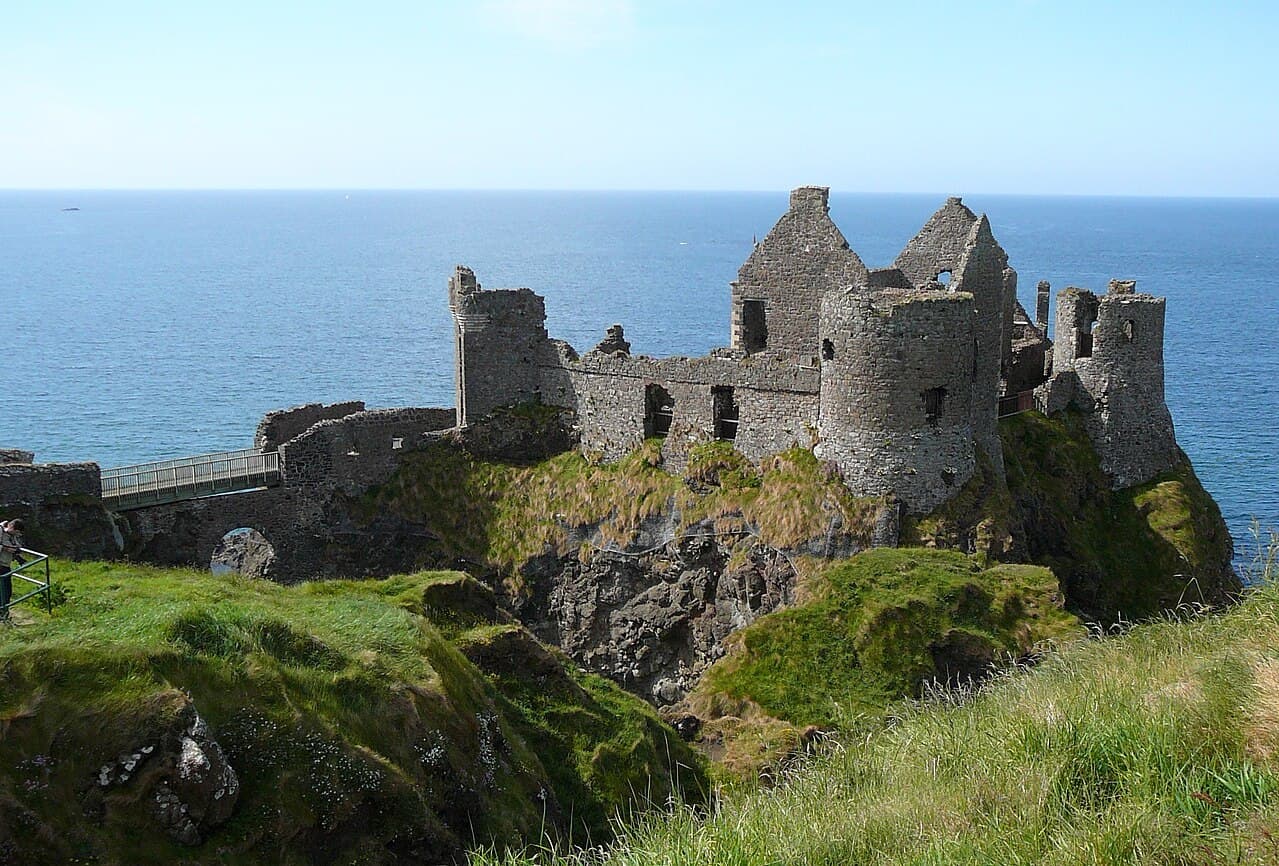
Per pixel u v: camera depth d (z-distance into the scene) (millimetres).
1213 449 95438
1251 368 135000
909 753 20688
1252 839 14203
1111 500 54938
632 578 53500
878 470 46812
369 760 22500
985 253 50469
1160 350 56406
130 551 50188
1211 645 20094
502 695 31062
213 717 21078
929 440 46719
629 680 52656
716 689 39875
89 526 46562
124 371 129625
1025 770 17359
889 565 43219
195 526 52406
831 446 48156
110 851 18172
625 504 53875
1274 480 85750
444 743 25047
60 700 19375
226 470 53844
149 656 20875
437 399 114812
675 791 30578
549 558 55000
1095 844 14680
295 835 20531
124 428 100562
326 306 195000
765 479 50531
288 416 57656
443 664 27859
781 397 51125
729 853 16812
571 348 57938
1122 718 17703
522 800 26797
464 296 57656
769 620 41719
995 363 50906
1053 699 19766
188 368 131875
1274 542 24922
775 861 16625
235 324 170750
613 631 53438
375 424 56906
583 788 29781
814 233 53031
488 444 58500
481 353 58125
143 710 19547
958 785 18047
